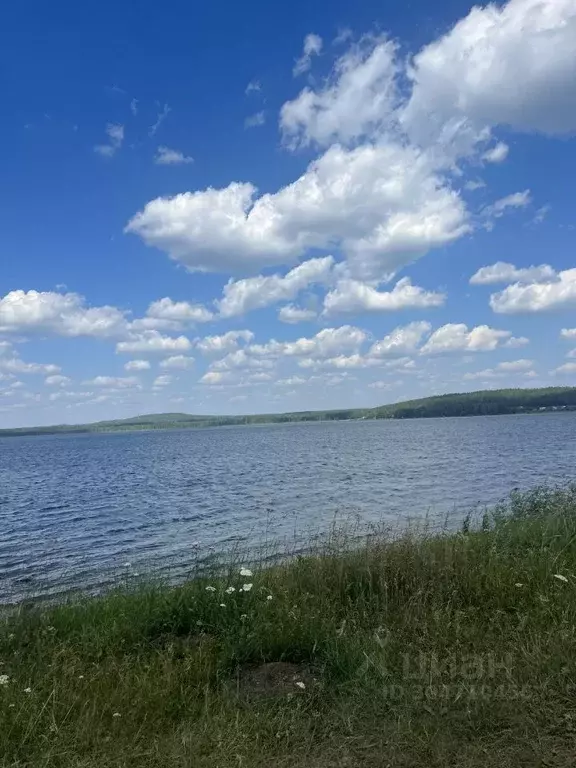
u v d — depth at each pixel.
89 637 5.70
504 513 13.03
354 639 5.00
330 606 6.13
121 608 6.62
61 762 3.47
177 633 5.94
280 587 6.84
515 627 5.09
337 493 25.94
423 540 8.08
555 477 27.48
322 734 3.64
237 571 7.61
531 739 3.41
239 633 5.22
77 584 11.88
